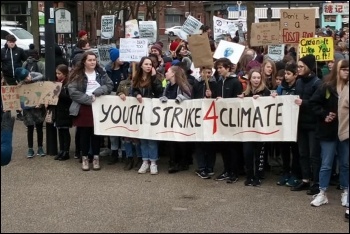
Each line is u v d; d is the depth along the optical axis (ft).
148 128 27.43
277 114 24.71
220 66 26.18
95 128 27.91
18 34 74.49
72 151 32.89
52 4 30.45
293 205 22.31
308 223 20.03
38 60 42.86
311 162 23.93
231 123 25.79
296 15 33.71
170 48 42.47
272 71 27.30
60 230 19.21
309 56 23.76
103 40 50.01
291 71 24.99
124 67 31.58
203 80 27.17
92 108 27.89
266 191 24.47
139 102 27.68
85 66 28.25
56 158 30.27
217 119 26.13
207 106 26.37
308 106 23.07
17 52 42.37
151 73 28.09
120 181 26.07
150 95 28.04
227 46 29.91
